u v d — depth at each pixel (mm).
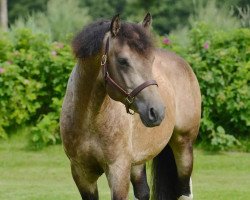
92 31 7297
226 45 17844
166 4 43656
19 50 17953
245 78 17203
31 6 44812
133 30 7098
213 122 17469
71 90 7719
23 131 17547
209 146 17359
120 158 7641
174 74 9344
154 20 43094
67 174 14953
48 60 17250
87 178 7945
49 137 16938
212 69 17031
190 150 9586
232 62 17219
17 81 17109
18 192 12680
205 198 12195
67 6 27266
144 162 8484
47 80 17516
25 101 17219
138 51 6988
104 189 13312
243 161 16375
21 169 15422
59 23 25562
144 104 6891
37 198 12031
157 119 6832
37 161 16156
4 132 17266
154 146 8453
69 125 7711
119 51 7020
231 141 17094
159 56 9312
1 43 17547
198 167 15758
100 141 7574
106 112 7504
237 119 17250
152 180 9664
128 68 6969
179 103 9289
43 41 17938
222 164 16062
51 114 17219
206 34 17938
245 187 13523
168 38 17875
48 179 14398
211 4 22281
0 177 14531
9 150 16984
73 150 7766
